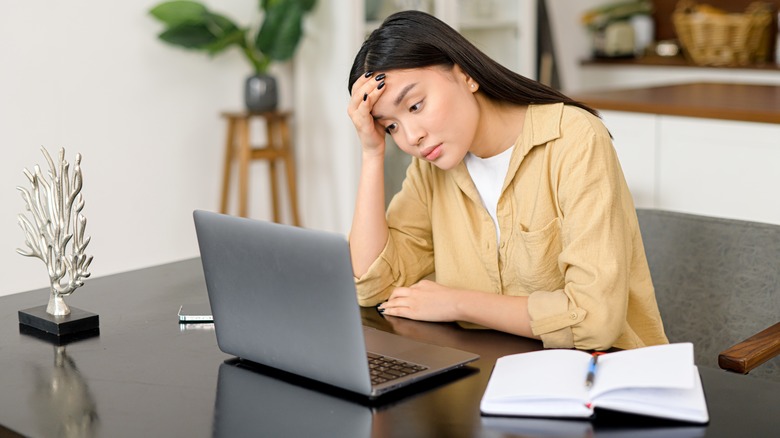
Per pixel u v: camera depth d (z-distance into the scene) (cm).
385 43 153
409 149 157
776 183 296
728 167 308
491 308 154
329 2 412
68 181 158
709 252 191
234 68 421
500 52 458
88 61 375
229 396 127
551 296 150
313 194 441
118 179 389
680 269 194
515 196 165
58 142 371
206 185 420
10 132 358
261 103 402
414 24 154
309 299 126
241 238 131
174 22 382
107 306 171
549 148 160
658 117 322
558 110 160
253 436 114
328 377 128
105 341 152
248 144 398
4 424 120
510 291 171
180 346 149
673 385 113
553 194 160
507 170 167
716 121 308
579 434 112
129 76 387
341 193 429
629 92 365
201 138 415
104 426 118
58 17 364
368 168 171
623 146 334
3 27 351
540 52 513
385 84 153
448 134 155
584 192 153
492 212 172
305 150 439
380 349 141
